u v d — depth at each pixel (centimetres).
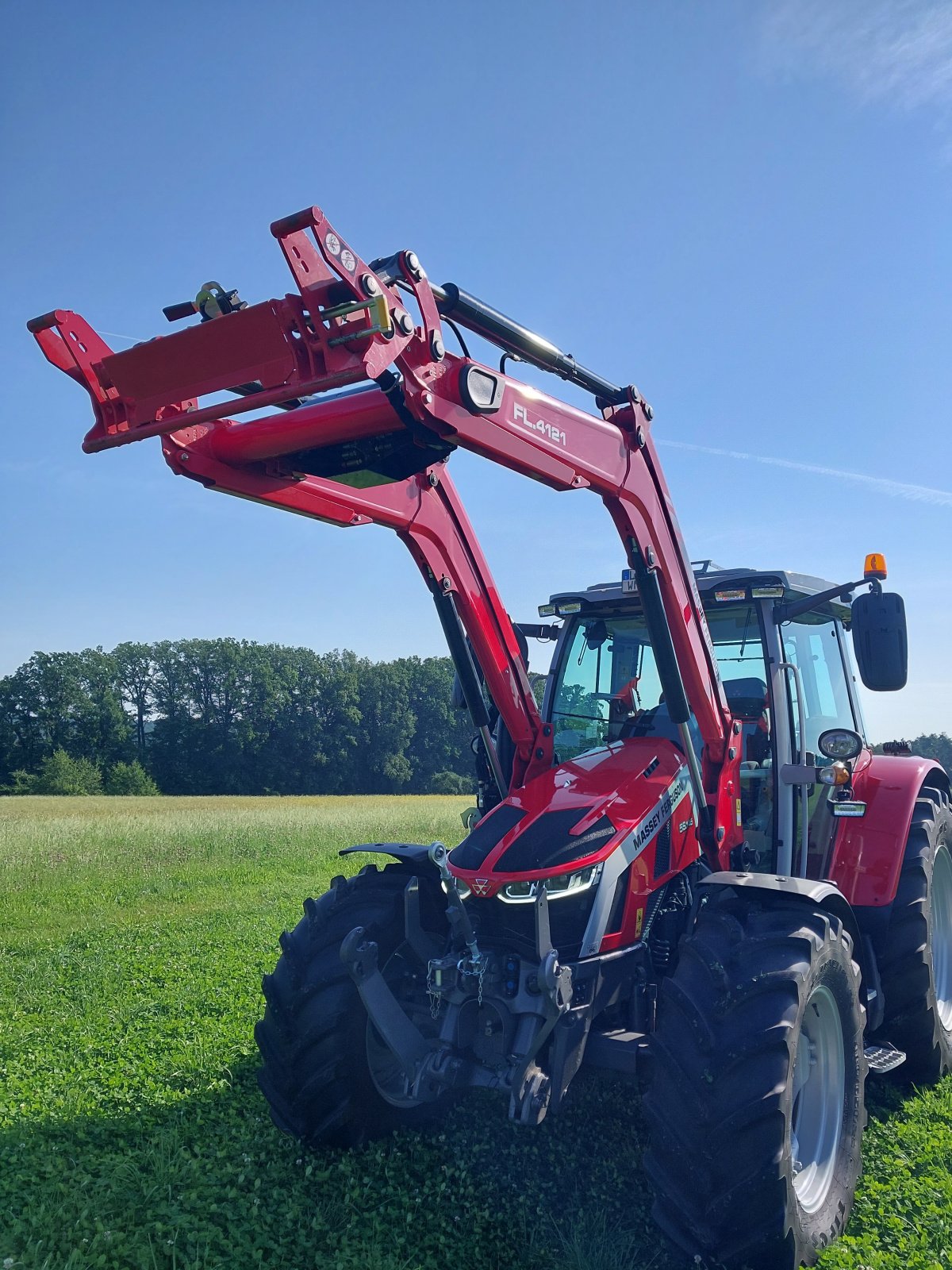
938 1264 292
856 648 422
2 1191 319
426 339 271
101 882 1194
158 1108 405
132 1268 279
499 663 432
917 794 497
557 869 334
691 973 311
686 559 395
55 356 269
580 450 337
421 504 393
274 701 8531
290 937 379
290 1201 321
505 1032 322
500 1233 316
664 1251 300
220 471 313
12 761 7931
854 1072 344
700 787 379
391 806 4088
